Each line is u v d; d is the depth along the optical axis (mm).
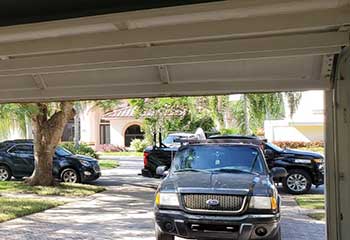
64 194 14258
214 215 6738
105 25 3166
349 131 4637
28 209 11328
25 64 4094
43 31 3299
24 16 3004
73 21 3070
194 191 6855
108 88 4988
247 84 4656
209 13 2961
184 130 24406
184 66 4672
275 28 3094
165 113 24375
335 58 4258
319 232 8938
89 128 38062
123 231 9031
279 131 32375
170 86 4812
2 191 14625
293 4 2855
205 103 24156
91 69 4121
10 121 19031
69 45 3521
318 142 30203
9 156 17641
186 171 7859
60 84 5129
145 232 8938
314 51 3795
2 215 10508
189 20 3141
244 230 6648
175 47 3699
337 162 4758
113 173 22078
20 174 17641
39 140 15898
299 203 12586
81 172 16969
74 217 10586
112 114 37812
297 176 14523
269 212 6699
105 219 10359
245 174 7547
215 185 6953
